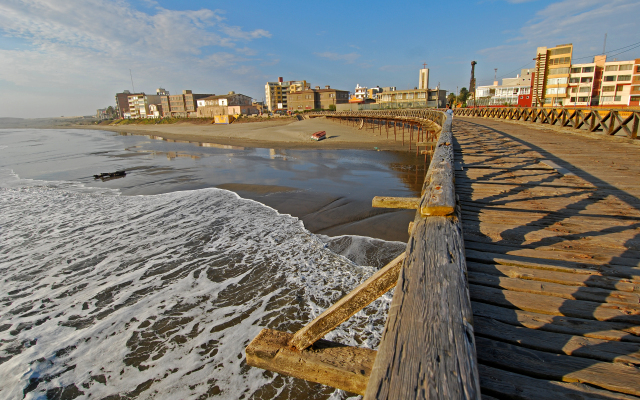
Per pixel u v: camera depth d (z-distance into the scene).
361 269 7.40
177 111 99.44
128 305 6.30
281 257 8.08
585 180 5.45
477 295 2.40
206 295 6.56
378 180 16.69
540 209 4.18
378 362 1.21
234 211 11.88
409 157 24.30
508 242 3.26
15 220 11.36
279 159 24.66
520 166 6.71
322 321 1.97
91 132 77.50
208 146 35.34
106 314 6.05
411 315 1.43
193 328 5.60
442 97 64.06
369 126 43.28
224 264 7.80
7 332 5.62
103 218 11.40
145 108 111.12
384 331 1.37
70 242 9.33
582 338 1.92
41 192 15.92
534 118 16.44
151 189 15.84
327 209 11.88
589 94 45.28
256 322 5.70
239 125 61.25
